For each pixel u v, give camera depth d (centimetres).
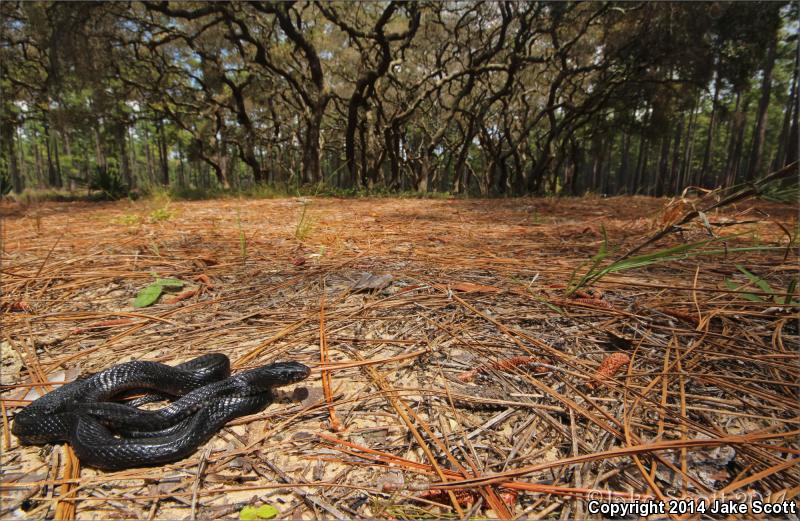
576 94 448
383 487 23
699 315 41
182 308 49
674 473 24
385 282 54
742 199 39
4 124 408
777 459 24
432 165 614
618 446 26
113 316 46
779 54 389
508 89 351
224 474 25
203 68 378
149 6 259
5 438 28
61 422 28
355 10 354
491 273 58
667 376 33
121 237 87
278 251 73
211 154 533
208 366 34
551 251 71
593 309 45
